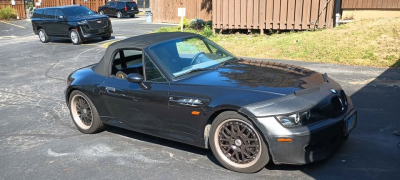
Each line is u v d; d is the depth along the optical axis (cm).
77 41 1731
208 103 400
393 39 1000
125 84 488
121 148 498
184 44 512
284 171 395
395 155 416
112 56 520
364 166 395
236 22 1511
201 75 450
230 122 392
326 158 417
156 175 411
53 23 1802
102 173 425
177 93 429
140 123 483
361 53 964
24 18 3506
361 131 490
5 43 1950
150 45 488
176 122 438
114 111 512
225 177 393
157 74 458
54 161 467
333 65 920
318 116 371
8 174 438
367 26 1137
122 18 3556
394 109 570
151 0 2875
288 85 402
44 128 603
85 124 567
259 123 362
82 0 3856
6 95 845
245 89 396
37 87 912
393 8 1197
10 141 549
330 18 1291
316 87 398
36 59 1371
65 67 1177
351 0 1255
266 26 1432
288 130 356
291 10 1362
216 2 1549
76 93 557
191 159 448
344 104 413
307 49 1073
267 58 1073
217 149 409
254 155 383
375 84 724
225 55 532
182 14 1366
